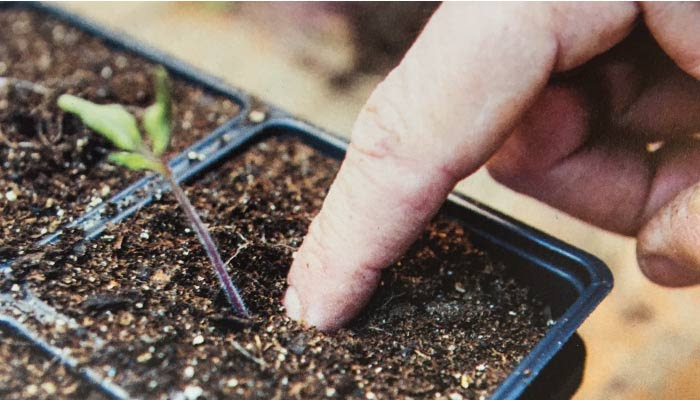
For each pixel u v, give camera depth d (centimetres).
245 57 51
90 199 34
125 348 29
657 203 35
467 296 33
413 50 30
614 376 40
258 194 35
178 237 33
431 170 30
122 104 38
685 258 33
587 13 29
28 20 42
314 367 30
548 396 30
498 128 30
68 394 29
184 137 37
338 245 30
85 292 31
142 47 41
